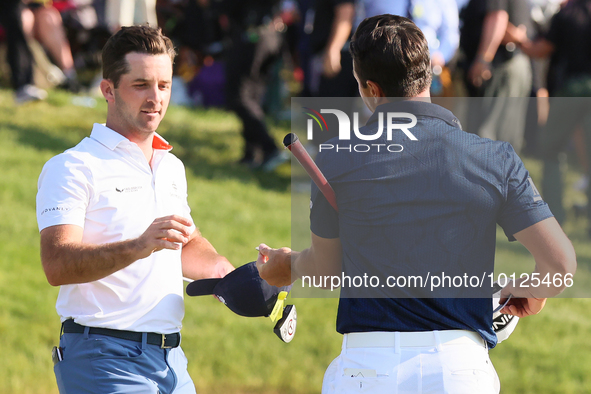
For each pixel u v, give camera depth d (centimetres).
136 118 841
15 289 1692
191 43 3356
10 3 2895
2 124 2666
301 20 2419
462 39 2111
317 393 1495
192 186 2352
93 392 809
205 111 3312
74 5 3434
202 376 1507
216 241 1989
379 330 703
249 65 2512
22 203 2106
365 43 718
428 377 684
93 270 765
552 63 2056
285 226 2156
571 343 1709
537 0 2388
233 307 894
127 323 828
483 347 714
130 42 830
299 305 1769
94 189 822
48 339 1558
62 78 3266
